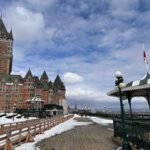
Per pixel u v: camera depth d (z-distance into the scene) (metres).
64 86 163.75
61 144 15.25
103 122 46.03
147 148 10.50
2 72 136.62
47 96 142.75
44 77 153.50
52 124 31.70
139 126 11.68
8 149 11.71
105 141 16.92
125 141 10.81
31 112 75.12
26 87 123.38
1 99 116.94
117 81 11.32
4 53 139.62
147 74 12.69
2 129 12.38
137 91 15.70
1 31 142.50
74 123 41.97
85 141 16.91
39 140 17.16
